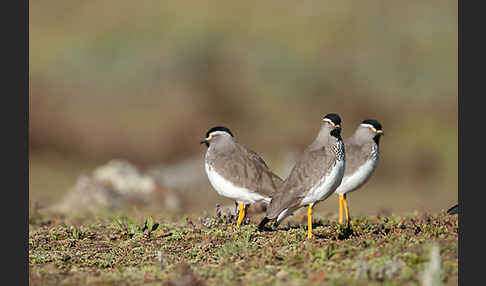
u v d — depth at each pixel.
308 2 35.03
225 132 11.41
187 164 23.64
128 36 32.81
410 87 29.75
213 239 10.09
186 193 20.27
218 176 11.08
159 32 33.06
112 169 16.77
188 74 30.66
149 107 28.66
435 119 27.64
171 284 7.59
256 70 30.89
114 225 11.75
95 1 36.56
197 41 32.12
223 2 35.53
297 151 25.05
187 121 27.91
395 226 10.29
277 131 27.16
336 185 9.61
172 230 11.05
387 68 30.55
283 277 7.63
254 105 29.08
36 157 25.03
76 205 15.55
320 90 29.91
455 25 32.19
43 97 28.64
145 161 25.50
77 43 32.34
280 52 31.58
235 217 11.46
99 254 9.59
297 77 30.41
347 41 32.06
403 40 31.86
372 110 28.91
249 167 10.99
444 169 23.59
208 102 29.22
